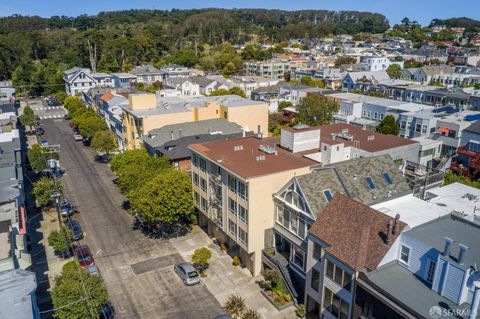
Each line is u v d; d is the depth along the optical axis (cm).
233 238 3853
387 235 2586
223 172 3809
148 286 3594
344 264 2631
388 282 2419
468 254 2377
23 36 17800
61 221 4812
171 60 18512
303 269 3331
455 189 3716
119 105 8131
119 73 15075
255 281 3666
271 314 3219
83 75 13225
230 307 3147
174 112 6469
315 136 4400
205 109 6750
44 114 11481
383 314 2384
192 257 3741
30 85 14075
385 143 4762
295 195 3309
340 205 2959
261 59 19500
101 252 4156
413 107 7631
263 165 3706
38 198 4931
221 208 3988
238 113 6812
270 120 8894
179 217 4484
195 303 3366
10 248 2530
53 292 2844
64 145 8288
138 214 4619
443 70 13875
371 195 3338
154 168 4984
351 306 2639
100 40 17412
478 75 13012
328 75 14875
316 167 3734
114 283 3634
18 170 4612
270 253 3638
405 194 3478
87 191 5828
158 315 3225
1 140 5222
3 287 2181
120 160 5441
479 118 6594
